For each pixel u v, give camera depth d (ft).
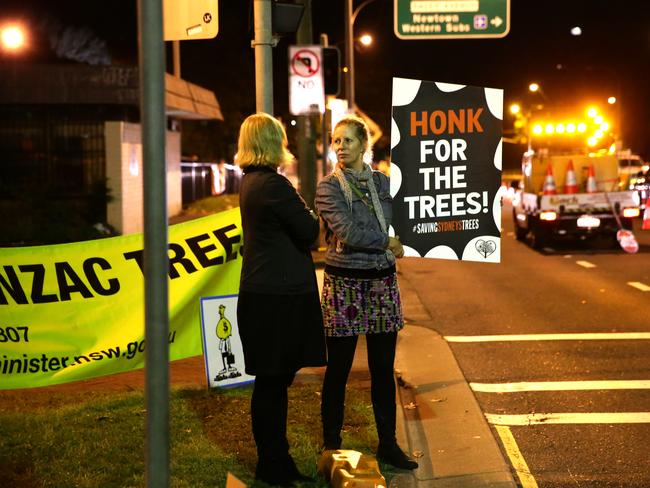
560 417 21.94
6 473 16.46
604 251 63.05
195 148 147.33
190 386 23.02
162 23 10.28
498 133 18.48
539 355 28.96
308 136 58.18
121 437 18.49
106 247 20.15
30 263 19.75
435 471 17.60
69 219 67.62
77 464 16.93
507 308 38.75
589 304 39.14
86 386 23.59
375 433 19.20
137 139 76.54
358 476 15.38
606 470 18.06
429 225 18.47
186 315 21.40
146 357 10.59
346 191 16.74
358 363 26.45
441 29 47.29
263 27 23.00
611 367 27.07
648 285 44.60
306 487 16.05
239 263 21.56
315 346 15.81
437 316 37.06
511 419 21.89
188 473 16.51
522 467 18.34
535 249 65.46
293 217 15.43
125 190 72.84
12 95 74.23
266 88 23.17
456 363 27.84
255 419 16.25
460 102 18.40
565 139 92.17
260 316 15.55
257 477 16.28
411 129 18.38
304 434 18.97
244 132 15.89
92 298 20.16
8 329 19.76
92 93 74.84
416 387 24.68
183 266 21.13
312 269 15.98
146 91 10.27
